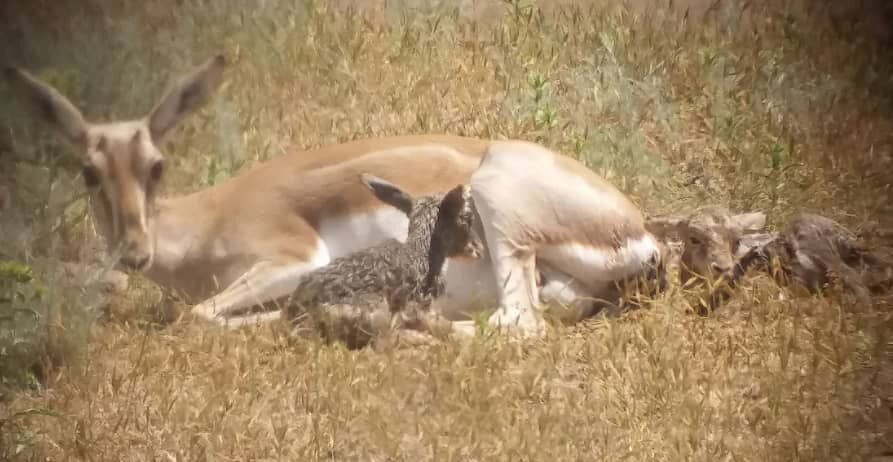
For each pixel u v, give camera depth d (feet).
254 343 47.16
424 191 51.93
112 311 50.26
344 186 52.19
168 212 52.75
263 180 53.06
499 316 48.73
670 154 63.87
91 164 50.11
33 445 41.50
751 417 43.09
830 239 52.21
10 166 60.29
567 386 44.96
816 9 78.89
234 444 41.22
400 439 41.70
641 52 71.56
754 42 73.92
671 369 45.24
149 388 44.65
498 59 70.79
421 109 65.82
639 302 50.14
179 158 61.82
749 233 54.39
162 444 41.70
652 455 40.83
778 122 66.39
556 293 50.65
